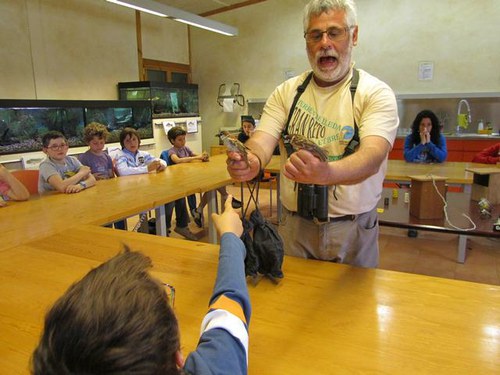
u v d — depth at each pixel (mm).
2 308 979
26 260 1271
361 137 1188
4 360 779
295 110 1365
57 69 5121
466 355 762
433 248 3369
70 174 2670
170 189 2539
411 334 833
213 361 523
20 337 856
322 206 1248
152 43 6625
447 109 5762
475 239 3551
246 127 4652
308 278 1106
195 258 1251
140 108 5699
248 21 6848
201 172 3205
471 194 2658
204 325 611
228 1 6758
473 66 5531
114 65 5941
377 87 1218
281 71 6766
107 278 421
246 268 1073
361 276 1112
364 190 1309
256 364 754
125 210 1997
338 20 1190
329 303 968
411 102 5945
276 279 1094
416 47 5766
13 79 4633
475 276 2807
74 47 5320
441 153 3662
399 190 2820
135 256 481
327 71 1238
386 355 770
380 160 1068
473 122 5672
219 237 844
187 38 7426
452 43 5578
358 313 920
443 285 1044
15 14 4598
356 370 731
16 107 4102
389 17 5832
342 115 1267
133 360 368
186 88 6770
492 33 5363
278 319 904
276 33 6676
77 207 2078
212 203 3143
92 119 5031
